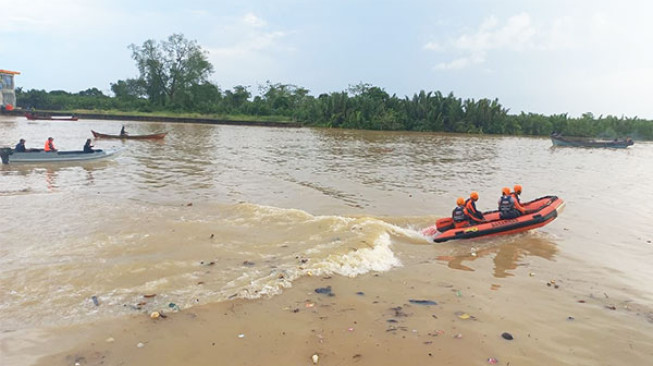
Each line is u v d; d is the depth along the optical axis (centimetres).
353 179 1820
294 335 569
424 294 711
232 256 841
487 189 1706
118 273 749
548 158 3114
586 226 1192
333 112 6100
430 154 2988
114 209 1195
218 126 5534
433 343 561
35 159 1994
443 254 925
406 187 1681
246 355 525
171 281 720
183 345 541
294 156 2570
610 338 592
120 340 547
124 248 874
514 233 1073
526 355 543
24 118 5750
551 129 6500
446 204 1401
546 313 659
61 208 1191
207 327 582
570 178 2116
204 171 1917
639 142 6353
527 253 947
